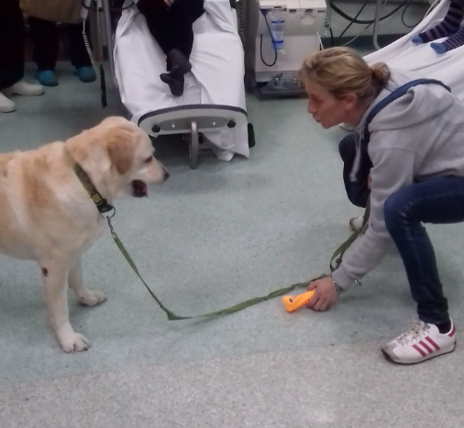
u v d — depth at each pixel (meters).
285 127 3.11
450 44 2.67
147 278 1.98
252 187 2.54
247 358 1.67
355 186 1.94
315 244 2.17
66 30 3.81
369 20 4.24
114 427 1.46
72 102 3.36
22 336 1.74
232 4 3.02
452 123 1.48
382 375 1.62
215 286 1.96
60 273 1.58
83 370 1.62
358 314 1.84
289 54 3.41
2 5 3.06
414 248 1.54
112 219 2.29
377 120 1.48
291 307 1.82
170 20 2.68
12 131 3.01
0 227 1.52
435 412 1.51
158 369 1.62
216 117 2.52
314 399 1.54
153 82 2.63
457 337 1.74
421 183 1.52
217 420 1.48
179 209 2.37
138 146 1.60
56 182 1.49
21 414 1.48
